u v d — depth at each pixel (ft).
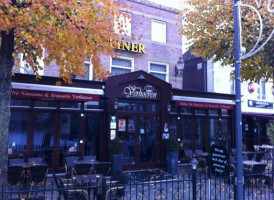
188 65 63.41
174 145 37.09
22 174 23.79
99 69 24.08
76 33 19.62
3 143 17.90
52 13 18.86
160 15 48.14
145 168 38.86
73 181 20.97
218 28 32.63
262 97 62.39
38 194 24.52
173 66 48.83
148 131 39.99
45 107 34.40
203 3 33.24
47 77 32.60
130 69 44.50
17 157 32.04
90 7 21.13
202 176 33.58
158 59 47.24
